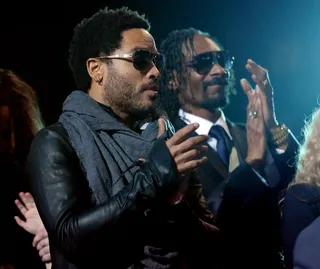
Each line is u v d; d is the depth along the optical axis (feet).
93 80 9.59
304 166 10.30
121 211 8.09
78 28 9.84
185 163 8.36
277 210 12.89
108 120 9.13
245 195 12.53
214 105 14.03
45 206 8.40
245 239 12.50
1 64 21.65
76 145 8.84
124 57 9.27
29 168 8.79
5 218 11.25
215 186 13.11
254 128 13.15
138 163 8.59
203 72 14.01
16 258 11.15
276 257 12.64
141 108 9.34
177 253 8.86
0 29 21.63
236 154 13.82
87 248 8.19
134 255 8.63
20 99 12.17
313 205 9.73
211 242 9.41
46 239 10.53
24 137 12.04
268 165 13.28
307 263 8.48
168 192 8.35
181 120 13.98
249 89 13.41
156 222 8.64
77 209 8.35
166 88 14.25
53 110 21.77
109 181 8.66
